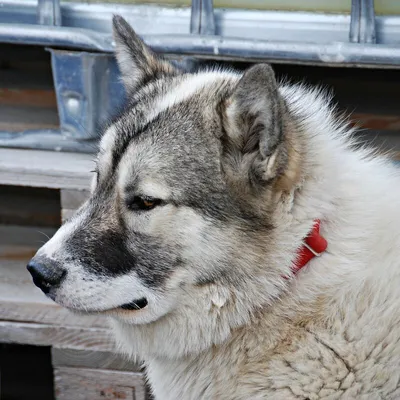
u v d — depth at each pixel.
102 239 4.18
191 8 5.51
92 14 5.74
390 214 4.36
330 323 4.14
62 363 5.59
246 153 4.07
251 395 4.27
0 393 6.33
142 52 4.88
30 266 4.15
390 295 4.15
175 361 4.54
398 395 4.05
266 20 5.61
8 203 6.52
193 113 4.20
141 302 4.24
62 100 5.77
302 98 4.66
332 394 4.08
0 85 6.56
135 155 4.15
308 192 4.17
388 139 6.08
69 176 5.64
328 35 5.55
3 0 5.75
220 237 4.10
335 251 4.21
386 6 5.55
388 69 5.97
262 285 4.16
